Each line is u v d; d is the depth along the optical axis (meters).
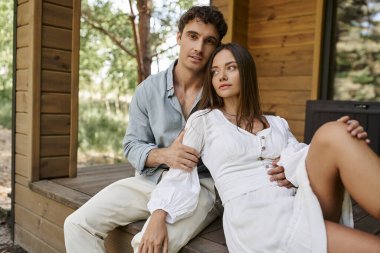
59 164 2.51
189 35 1.52
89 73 6.89
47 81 2.40
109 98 7.03
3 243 2.64
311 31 3.32
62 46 2.45
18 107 2.52
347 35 3.16
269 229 1.10
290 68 3.47
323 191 1.13
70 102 2.52
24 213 2.49
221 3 3.58
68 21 2.46
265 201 1.18
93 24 6.06
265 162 1.30
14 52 2.52
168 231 1.30
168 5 6.20
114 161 6.20
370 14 3.05
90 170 2.93
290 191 1.23
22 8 2.44
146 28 5.78
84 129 6.62
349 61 3.17
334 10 3.20
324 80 3.26
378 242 0.98
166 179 1.36
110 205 1.53
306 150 1.19
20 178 2.53
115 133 6.73
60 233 2.15
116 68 6.95
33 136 2.36
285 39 3.49
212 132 1.36
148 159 1.50
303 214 1.08
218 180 1.32
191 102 1.63
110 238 1.74
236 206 1.22
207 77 1.46
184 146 1.37
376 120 2.56
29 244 2.44
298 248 1.04
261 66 3.68
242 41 3.67
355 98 3.15
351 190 1.04
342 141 1.04
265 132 1.35
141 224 1.58
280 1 3.51
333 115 2.75
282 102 3.54
